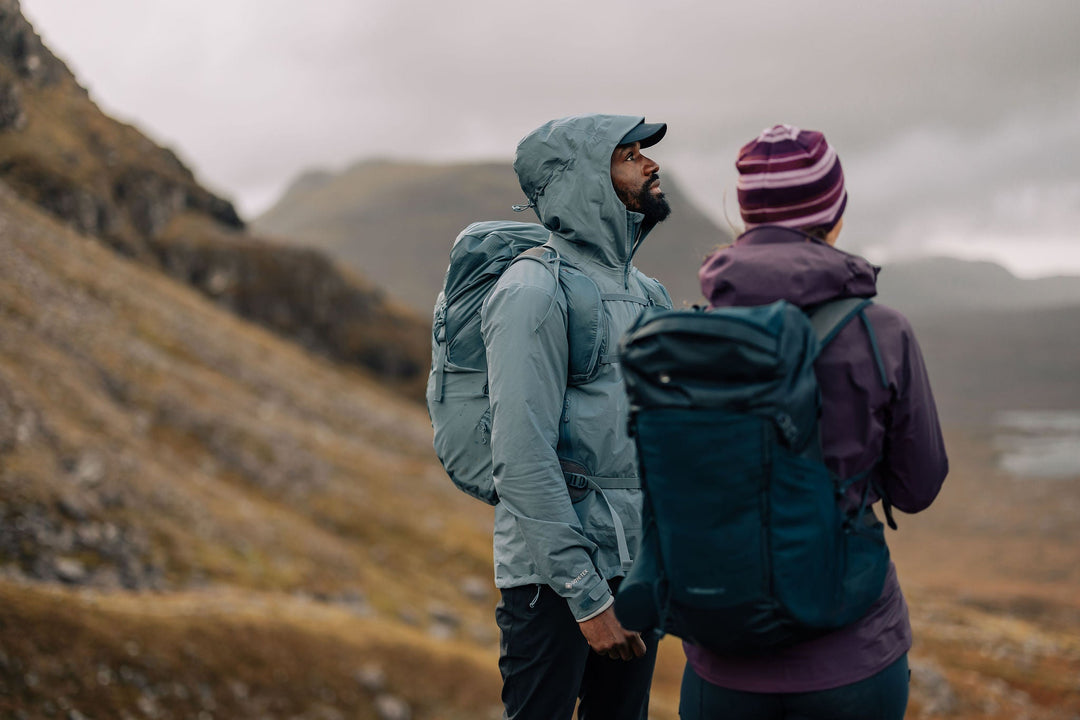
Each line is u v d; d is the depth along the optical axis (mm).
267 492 64375
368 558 59562
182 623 24922
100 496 42406
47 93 151375
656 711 32938
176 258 150125
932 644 93188
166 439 64062
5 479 38344
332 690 26531
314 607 38156
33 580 33969
